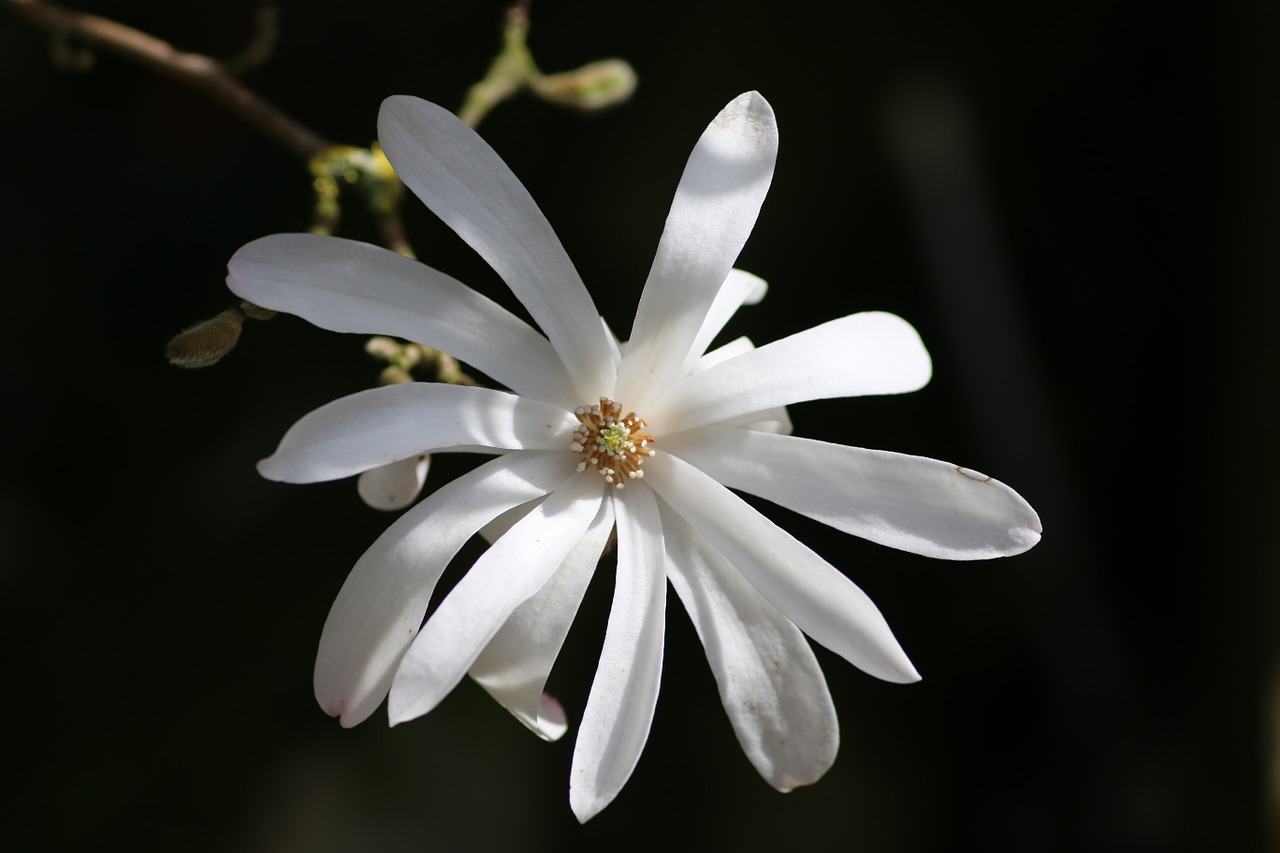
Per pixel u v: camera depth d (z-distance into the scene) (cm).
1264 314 59
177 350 45
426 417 44
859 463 45
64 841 56
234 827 56
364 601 44
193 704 57
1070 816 61
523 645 45
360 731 57
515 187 45
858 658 45
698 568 46
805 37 61
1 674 57
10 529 59
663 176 60
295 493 59
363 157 50
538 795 58
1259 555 59
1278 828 57
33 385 60
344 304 44
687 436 46
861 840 59
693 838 59
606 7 61
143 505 59
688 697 59
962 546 45
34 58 60
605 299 60
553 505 45
